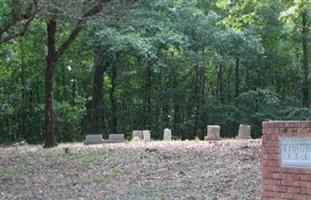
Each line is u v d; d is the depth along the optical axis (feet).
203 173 52.54
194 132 139.85
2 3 75.46
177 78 143.74
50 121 83.46
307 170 28.86
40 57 120.26
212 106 138.21
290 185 29.60
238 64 143.84
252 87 149.89
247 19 77.56
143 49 103.50
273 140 30.53
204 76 148.15
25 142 112.88
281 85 151.02
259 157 59.67
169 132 103.91
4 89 125.70
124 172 56.34
